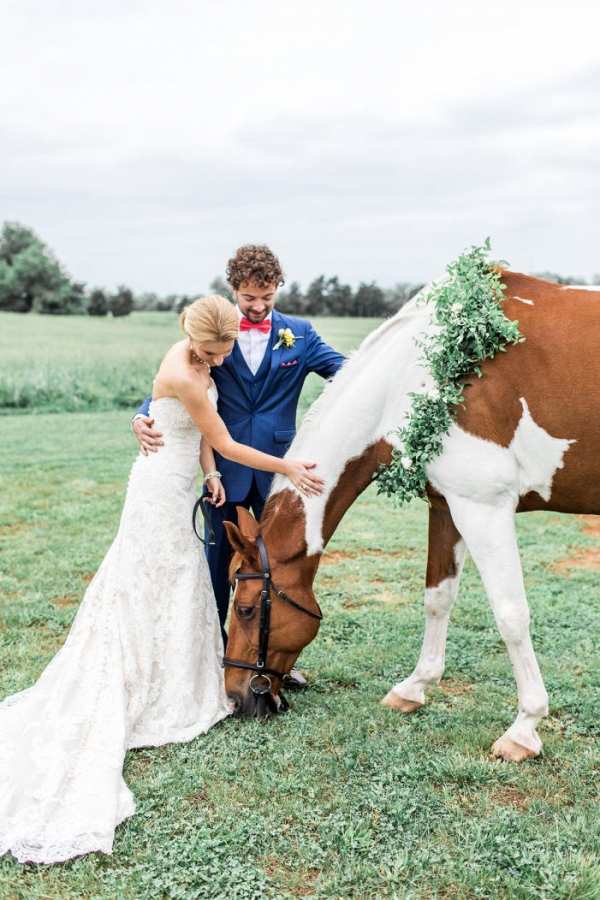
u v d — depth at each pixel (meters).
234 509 3.92
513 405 3.06
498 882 2.43
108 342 31.53
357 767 3.08
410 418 3.15
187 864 2.51
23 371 18.92
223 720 3.48
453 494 3.16
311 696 3.78
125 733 3.12
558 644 4.42
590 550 6.61
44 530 7.04
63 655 3.34
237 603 3.31
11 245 67.00
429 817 2.74
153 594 3.35
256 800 2.87
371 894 2.39
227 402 3.74
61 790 2.84
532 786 2.96
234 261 3.49
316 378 17.66
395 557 6.36
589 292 3.12
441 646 3.62
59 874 2.51
